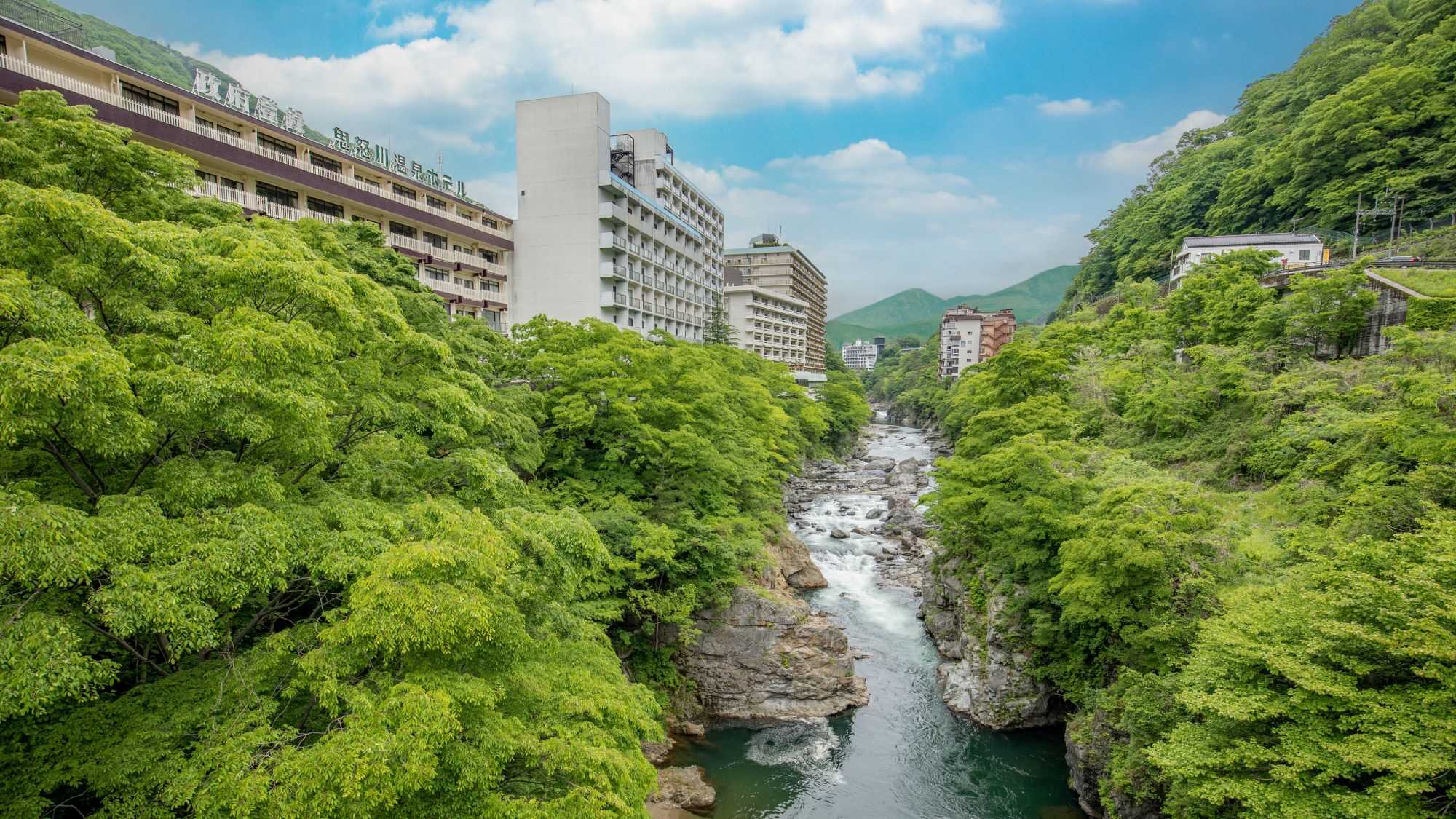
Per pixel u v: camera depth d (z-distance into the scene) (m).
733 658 26.94
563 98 60.47
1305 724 11.76
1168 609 18.72
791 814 20.72
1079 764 20.72
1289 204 69.12
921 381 144.62
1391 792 10.00
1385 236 56.38
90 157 12.85
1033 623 25.27
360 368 13.23
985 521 28.30
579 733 11.69
